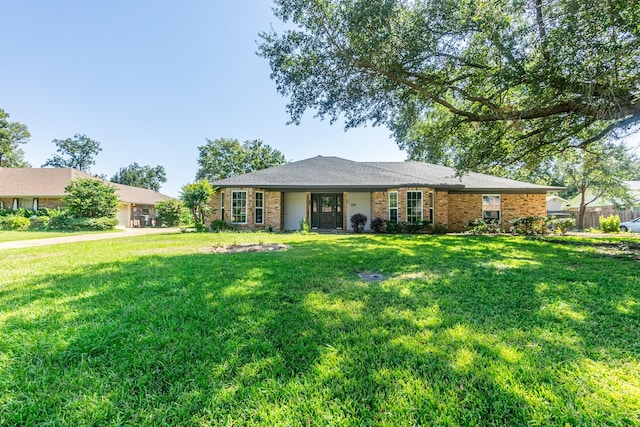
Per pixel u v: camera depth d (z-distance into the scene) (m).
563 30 5.29
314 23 6.84
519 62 5.94
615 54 5.28
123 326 2.62
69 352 2.16
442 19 6.30
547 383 1.80
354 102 8.20
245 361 2.08
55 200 21.91
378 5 5.98
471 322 2.77
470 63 6.94
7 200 21.88
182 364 2.05
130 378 1.88
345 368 1.99
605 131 7.45
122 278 4.35
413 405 1.64
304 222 13.42
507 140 9.02
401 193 13.80
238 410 1.60
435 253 6.82
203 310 3.05
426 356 2.14
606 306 3.18
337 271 4.86
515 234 13.11
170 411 1.60
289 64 7.47
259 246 8.34
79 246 8.43
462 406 1.63
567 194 36.16
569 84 5.90
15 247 8.41
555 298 3.46
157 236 11.57
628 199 21.73
